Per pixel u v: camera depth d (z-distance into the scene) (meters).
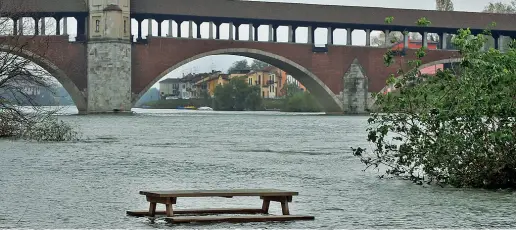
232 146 55.22
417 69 33.16
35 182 32.22
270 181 33.69
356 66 139.25
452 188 31.38
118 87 126.31
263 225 22.98
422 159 32.78
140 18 128.75
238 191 23.17
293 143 58.94
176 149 51.53
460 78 31.98
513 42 32.84
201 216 23.92
